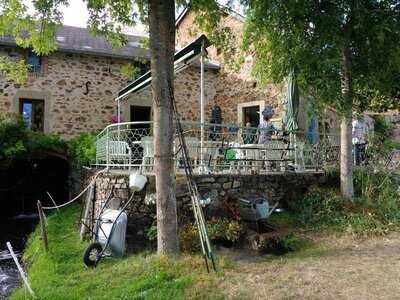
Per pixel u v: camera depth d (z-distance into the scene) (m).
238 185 7.30
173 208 5.30
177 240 5.34
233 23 11.45
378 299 3.67
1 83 11.79
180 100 13.91
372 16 6.81
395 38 6.75
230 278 4.37
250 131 9.10
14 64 7.22
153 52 5.33
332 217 6.98
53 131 12.38
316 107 7.70
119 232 5.80
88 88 12.86
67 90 12.59
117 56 12.88
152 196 6.34
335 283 4.13
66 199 13.40
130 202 6.45
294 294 3.85
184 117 13.97
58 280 4.97
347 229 6.46
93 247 5.56
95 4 6.41
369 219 6.70
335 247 5.75
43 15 6.44
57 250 6.38
